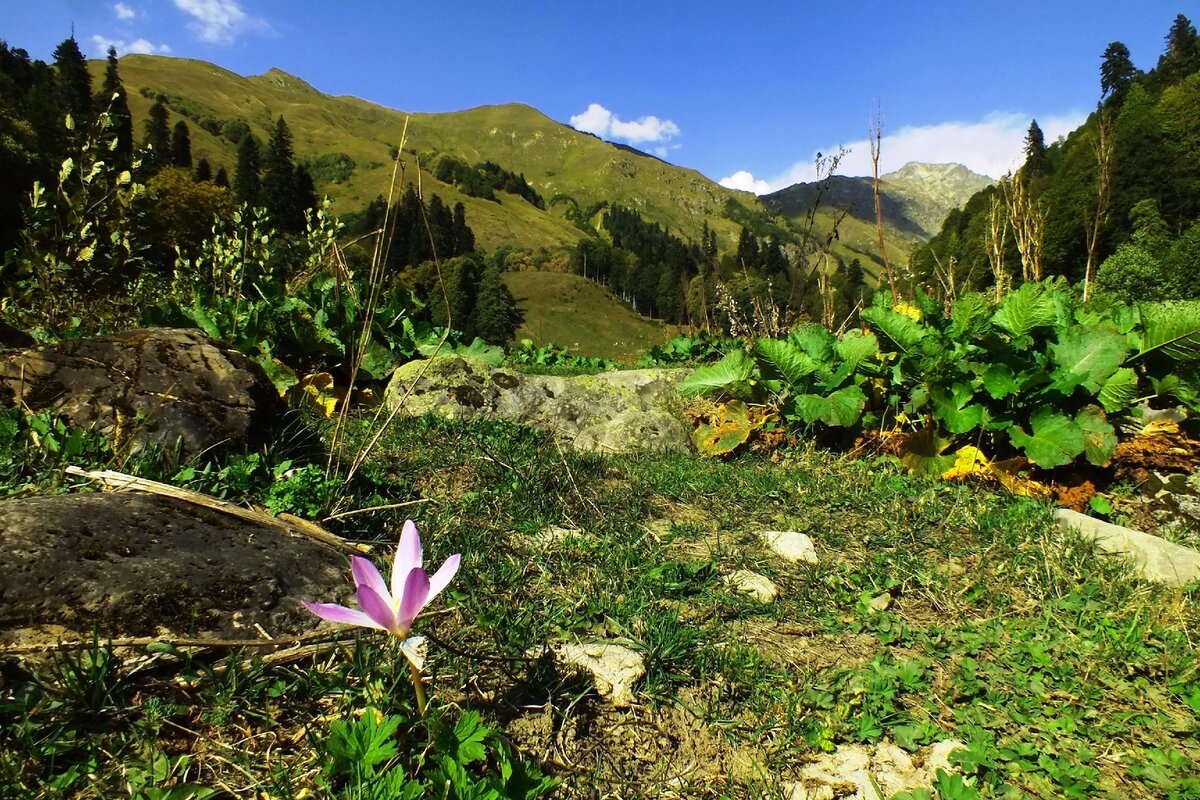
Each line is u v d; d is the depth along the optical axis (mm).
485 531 3592
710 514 4488
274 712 1968
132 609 2035
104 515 2266
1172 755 2262
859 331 6875
